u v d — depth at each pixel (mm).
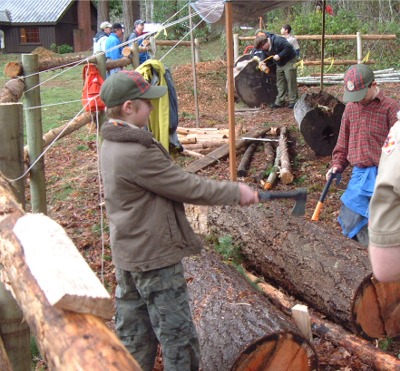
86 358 1422
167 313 2875
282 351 3342
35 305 1667
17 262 1878
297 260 4340
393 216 1628
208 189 2752
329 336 3875
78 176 7730
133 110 2820
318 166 8078
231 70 6395
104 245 5566
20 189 3639
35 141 4727
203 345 3430
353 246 4301
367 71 4434
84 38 34688
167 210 2818
